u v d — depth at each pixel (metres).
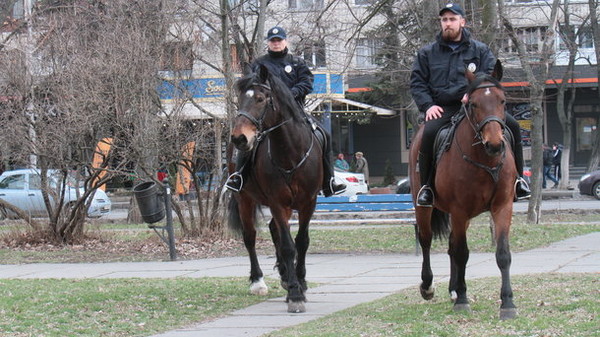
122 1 17.42
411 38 21.09
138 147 15.94
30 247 17.69
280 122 9.45
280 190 9.63
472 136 7.99
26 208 24.95
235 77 18.95
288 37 22.39
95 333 8.46
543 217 23.03
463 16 8.91
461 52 8.89
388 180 41.94
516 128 8.58
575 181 41.81
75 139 16.59
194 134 16.98
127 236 19.16
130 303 10.16
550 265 12.41
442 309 8.63
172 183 19.78
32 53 18.00
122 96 15.98
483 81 7.91
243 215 11.04
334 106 36.59
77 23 19.23
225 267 14.17
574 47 28.39
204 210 19.02
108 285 11.73
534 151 19.78
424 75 9.03
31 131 17.12
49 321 8.98
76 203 17.75
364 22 19.11
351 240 17.38
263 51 20.00
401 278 11.92
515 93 33.66
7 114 16.91
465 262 8.41
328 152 10.79
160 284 11.77
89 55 16.41
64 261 15.65
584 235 17.16
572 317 7.54
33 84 16.94
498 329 7.25
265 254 16.03
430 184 8.89
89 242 18.16
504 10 21.89
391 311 8.73
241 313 9.57
